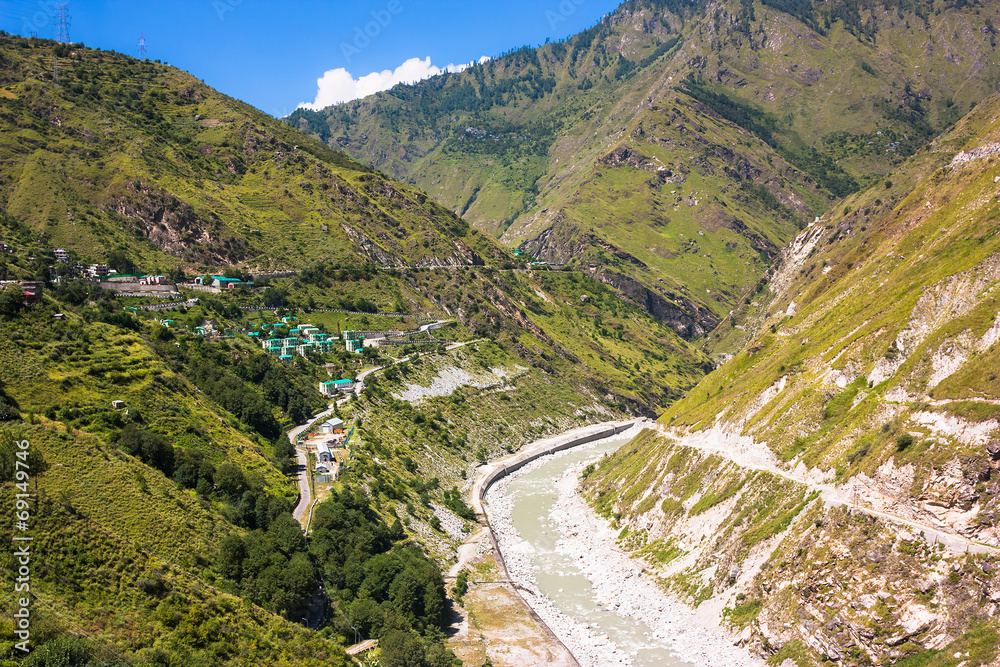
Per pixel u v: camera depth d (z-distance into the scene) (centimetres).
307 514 14312
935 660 9700
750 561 12875
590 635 12800
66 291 18888
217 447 14775
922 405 11988
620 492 18750
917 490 10988
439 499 18488
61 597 8844
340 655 10588
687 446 17388
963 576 9994
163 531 11225
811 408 14588
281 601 11056
